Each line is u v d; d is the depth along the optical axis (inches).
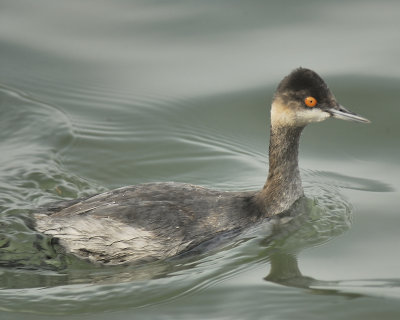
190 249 547.2
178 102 776.3
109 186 649.0
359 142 737.6
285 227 588.1
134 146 713.0
